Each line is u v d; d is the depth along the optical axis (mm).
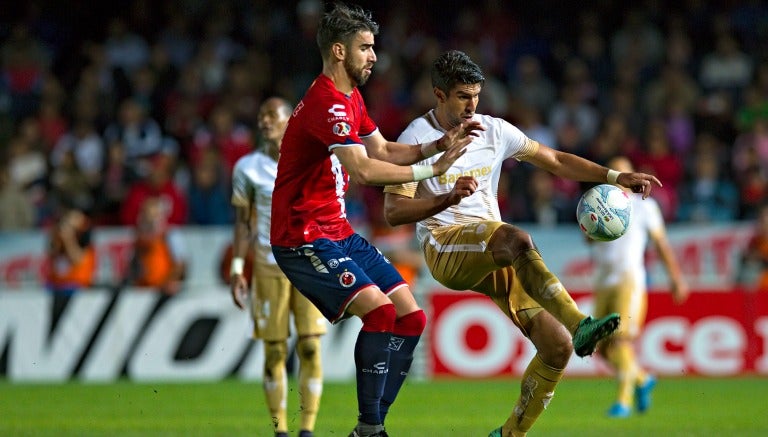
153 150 61031
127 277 50031
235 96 66062
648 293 46625
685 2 73812
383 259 22766
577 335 20062
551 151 23625
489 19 73125
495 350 46250
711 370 46312
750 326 46312
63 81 70188
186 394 40219
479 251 22156
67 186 58656
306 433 27297
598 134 63281
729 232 52844
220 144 60094
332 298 21750
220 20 72500
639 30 71188
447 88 22656
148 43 72500
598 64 69375
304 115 21469
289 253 22062
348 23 21656
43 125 65000
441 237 22875
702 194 58031
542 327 22250
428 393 41000
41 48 72312
